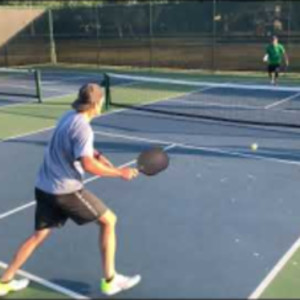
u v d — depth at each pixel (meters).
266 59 19.39
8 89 19.09
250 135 11.14
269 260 5.49
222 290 4.86
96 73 24.02
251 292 4.83
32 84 20.39
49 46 28.78
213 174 8.38
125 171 4.50
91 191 7.59
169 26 24.97
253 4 23.03
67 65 28.06
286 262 5.45
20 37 28.33
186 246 5.81
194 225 6.39
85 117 4.32
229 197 7.34
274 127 11.88
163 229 6.28
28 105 15.47
